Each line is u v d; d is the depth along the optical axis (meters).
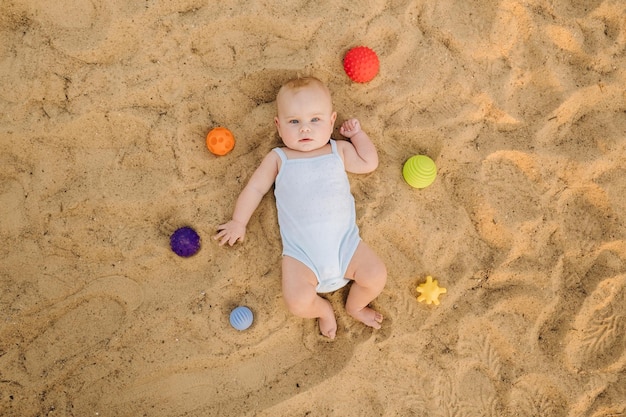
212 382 1.30
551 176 1.41
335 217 1.31
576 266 1.39
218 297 1.33
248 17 1.40
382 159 1.41
